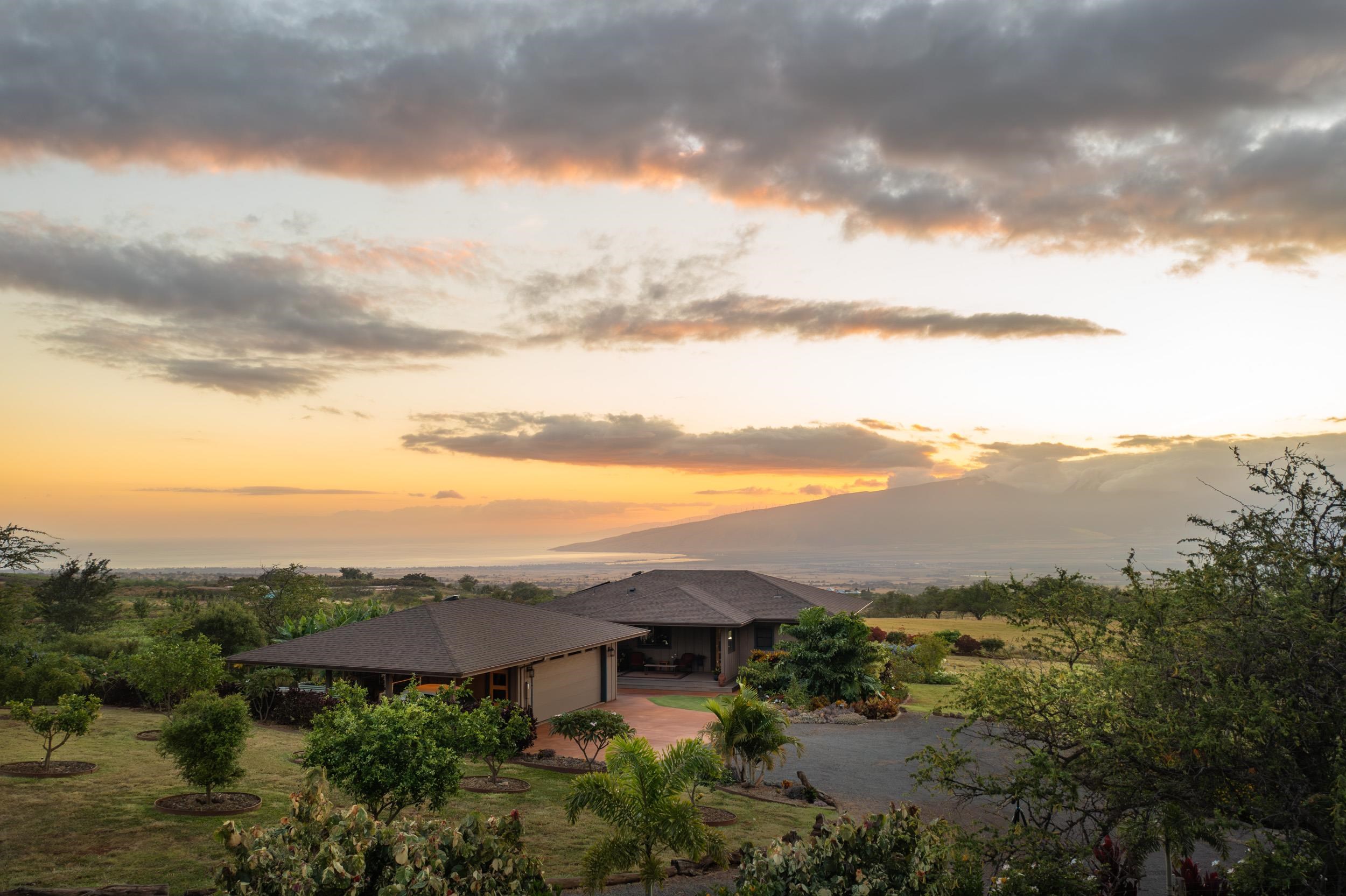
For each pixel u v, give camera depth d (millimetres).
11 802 14273
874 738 26484
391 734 12641
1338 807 7035
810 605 43000
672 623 38625
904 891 8695
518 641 26875
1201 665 8562
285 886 7363
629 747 12500
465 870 8617
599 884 12070
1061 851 8547
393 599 79500
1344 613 8391
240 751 15031
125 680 25906
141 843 12531
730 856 14023
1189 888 11328
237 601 39156
